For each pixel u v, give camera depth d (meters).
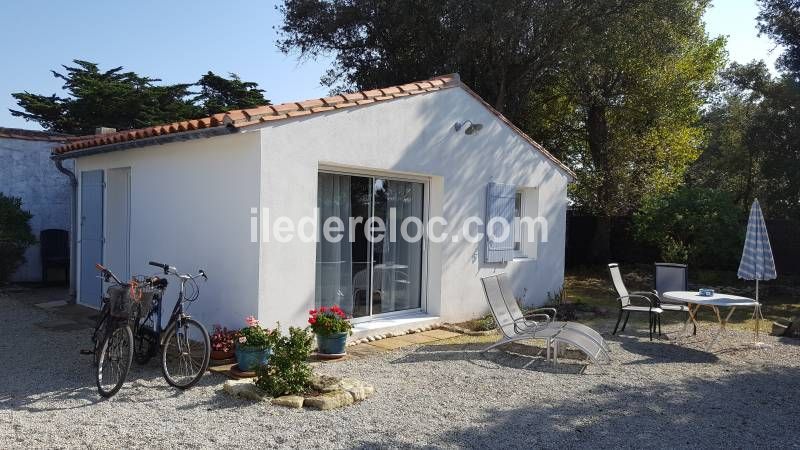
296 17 20.14
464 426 5.11
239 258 7.14
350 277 8.66
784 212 18.56
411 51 19.38
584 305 12.12
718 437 5.03
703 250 16.36
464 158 9.95
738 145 23.05
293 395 5.62
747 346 8.87
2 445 4.36
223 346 6.71
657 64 17.94
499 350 8.06
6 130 13.52
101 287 10.03
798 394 6.36
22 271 13.44
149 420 4.99
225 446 4.48
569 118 20.91
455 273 9.87
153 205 8.58
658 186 18.78
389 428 4.99
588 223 20.42
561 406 5.73
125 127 27.86
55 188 13.83
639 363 7.62
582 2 15.77
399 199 9.36
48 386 5.93
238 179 7.16
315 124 7.50
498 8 15.66
